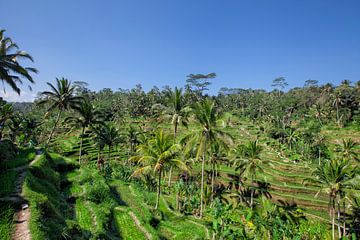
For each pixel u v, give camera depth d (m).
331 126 91.31
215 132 32.94
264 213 38.00
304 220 42.84
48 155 31.77
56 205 19.53
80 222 19.67
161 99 115.50
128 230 22.22
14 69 23.23
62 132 86.38
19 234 11.58
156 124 96.12
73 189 27.30
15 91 24.77
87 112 44.75
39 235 11.48
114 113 108.62
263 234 32.47
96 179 32.44
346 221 43.16
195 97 106.94
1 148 23.05
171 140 32.31
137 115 114.12
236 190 53.81
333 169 34.72
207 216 36.62
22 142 55.16
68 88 39.88
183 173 57.94
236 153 49.78
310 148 76.62
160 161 29.55
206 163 62.22
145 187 46.84
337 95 94.00
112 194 31.30
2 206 13.68
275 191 53.34
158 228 26.12
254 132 95.75
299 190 52.97
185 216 31.92
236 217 39.12
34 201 14.65
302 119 103.44
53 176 25.31
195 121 34.75
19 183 17.72
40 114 104.25
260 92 162.50
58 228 13.73
